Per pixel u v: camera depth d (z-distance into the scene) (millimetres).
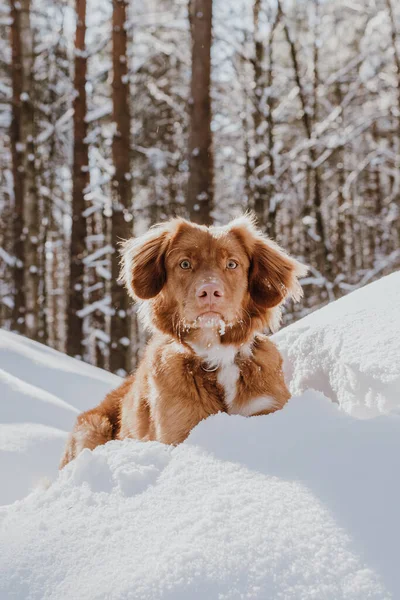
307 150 4660
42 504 712
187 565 541
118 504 671
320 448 674
